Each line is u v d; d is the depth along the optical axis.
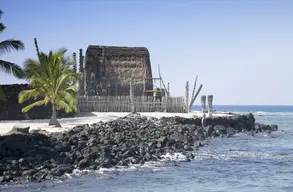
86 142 25.05
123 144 26.31
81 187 17.61
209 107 46.12
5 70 25.78
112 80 61.03
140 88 61.22
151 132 33.56
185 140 33.69
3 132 26.00
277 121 86.06
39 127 31.19
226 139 39.97
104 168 21.45
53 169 19.25
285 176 21.03
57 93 33.16
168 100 53.00
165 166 23.20
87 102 51.47
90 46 63.22
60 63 33.59
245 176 20.97
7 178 17.75
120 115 45.25
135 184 18.59
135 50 64.44
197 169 22.67
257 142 37.59
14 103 39.66
